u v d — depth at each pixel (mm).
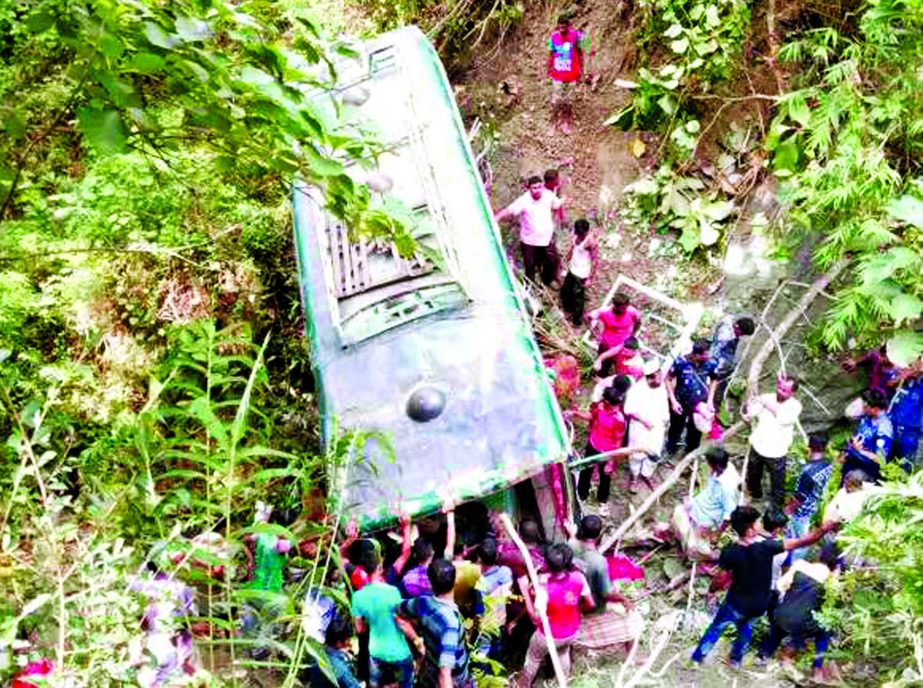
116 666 3898
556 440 7230
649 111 10688
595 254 10367
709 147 10625
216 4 3824
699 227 10367
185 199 9586
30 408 4672
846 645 7352
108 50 3619
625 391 8711
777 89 10289
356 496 7172
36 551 4188
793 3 10133
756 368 9344
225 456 5062
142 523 4887
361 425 7465
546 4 11703
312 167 4000
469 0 11664
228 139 4184
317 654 4688
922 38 8367
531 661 7203
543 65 11648
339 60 9445
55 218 9578
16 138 4086
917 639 5629
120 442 5527
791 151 9227
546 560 7039
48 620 4129
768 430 8359
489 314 7883
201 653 5844
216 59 3881
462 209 8586
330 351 8016
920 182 7688
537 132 11469
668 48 10805
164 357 8922
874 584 7457
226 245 9688
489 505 7590
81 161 9773
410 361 7711
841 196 8047
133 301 9258
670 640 7898
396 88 9211
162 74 4117
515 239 10867
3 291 9102
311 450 8984
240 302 9672
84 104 3824
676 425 9281
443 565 6461
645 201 10750
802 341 9578
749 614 7254
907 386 8484
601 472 8875
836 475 8188
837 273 9375
